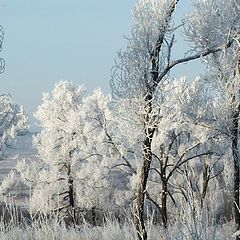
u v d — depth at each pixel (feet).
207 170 88.22
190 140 91.91
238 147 42.91
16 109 145.18
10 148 145.18
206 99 46.83
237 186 42.50
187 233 23.52
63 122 107.65
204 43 41.68
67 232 47.67
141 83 38.99
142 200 38.37
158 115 39.40
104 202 99.45
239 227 41.06
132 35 39.40
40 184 102.78
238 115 42.98
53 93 112.47
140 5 39.45
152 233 43.88
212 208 26.07
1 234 42.11
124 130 47.14
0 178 134.41
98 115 101.65
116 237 43.16
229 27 41.78
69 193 103.35
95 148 103.30
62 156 104.12
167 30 39.52
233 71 42.70
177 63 39.99
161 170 83.41
